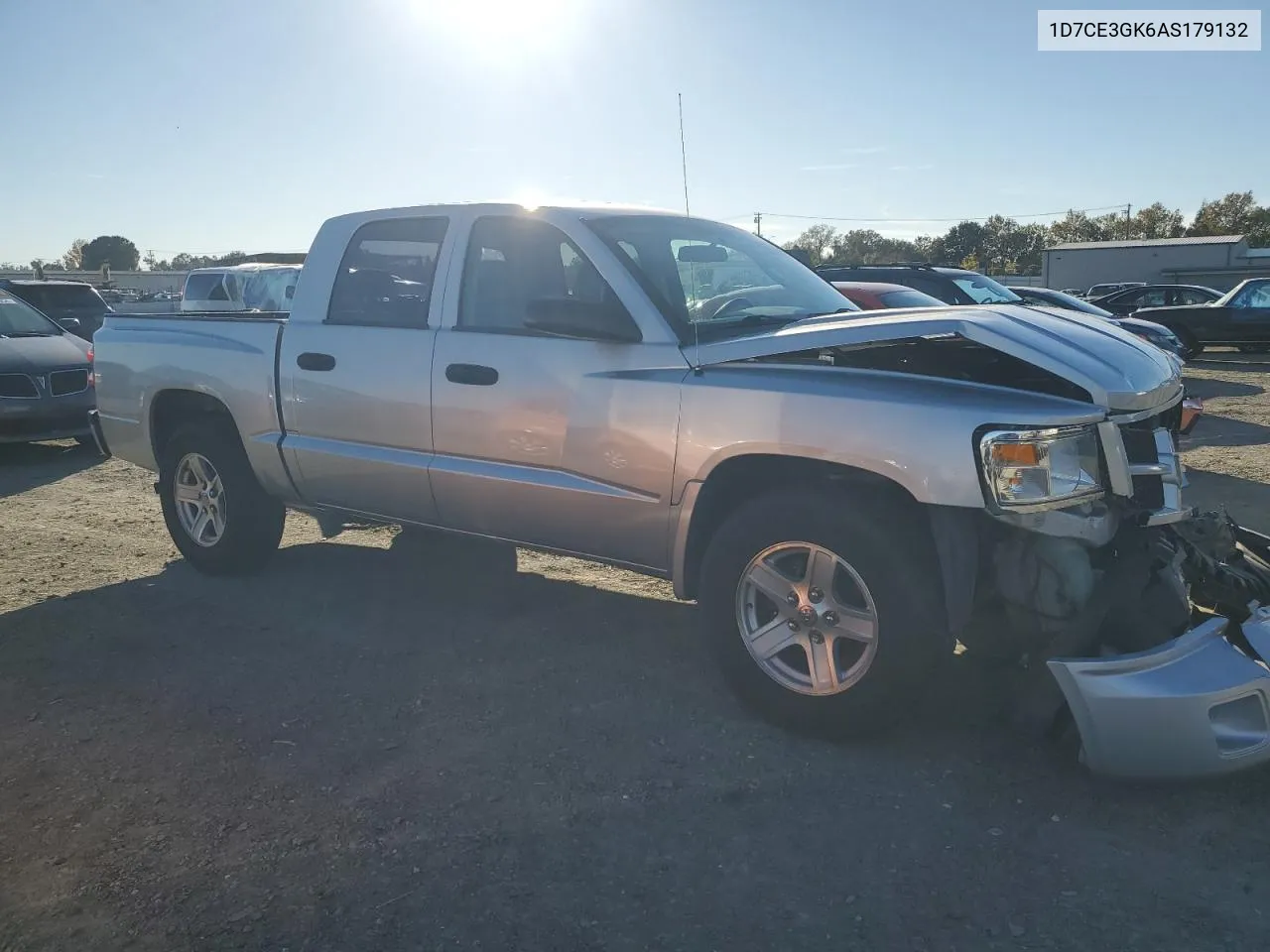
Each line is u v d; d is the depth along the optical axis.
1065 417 3.20
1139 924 2.63
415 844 3.03
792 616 3.59
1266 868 2.87
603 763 3.51
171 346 5.62
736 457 3.67
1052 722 3.31
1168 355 3.93
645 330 3.97
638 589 5.45
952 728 3.71
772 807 3.21
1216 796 3.23
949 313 3.60
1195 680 3.00
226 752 3.62
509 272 4.47
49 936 2.65
